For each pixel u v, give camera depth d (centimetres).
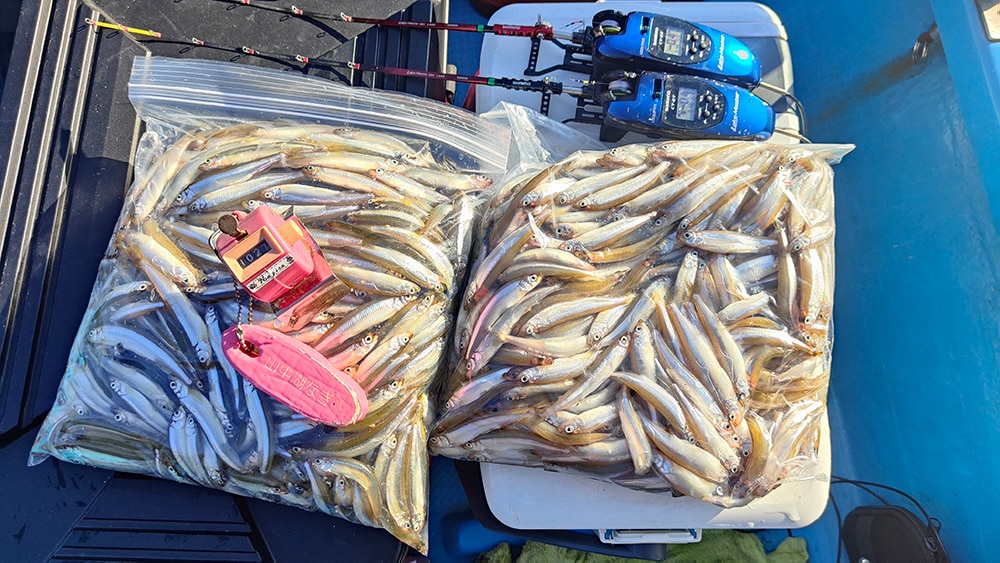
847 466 57
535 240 43
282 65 51
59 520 43
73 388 42
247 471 42
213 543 43
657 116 50
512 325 42
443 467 60
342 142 46
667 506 45
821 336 45
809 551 58
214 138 46
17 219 45
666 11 57
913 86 56
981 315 50
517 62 56
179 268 42
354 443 42
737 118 50
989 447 49
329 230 43
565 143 53
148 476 44
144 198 44
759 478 43
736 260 45
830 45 62
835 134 61
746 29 57
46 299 44
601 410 42
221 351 42
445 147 49
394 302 42
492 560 57
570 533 50
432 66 55
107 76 48
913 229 55
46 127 46
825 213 47
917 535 51
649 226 45
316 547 44
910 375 54
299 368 38
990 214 50
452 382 43
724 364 43
